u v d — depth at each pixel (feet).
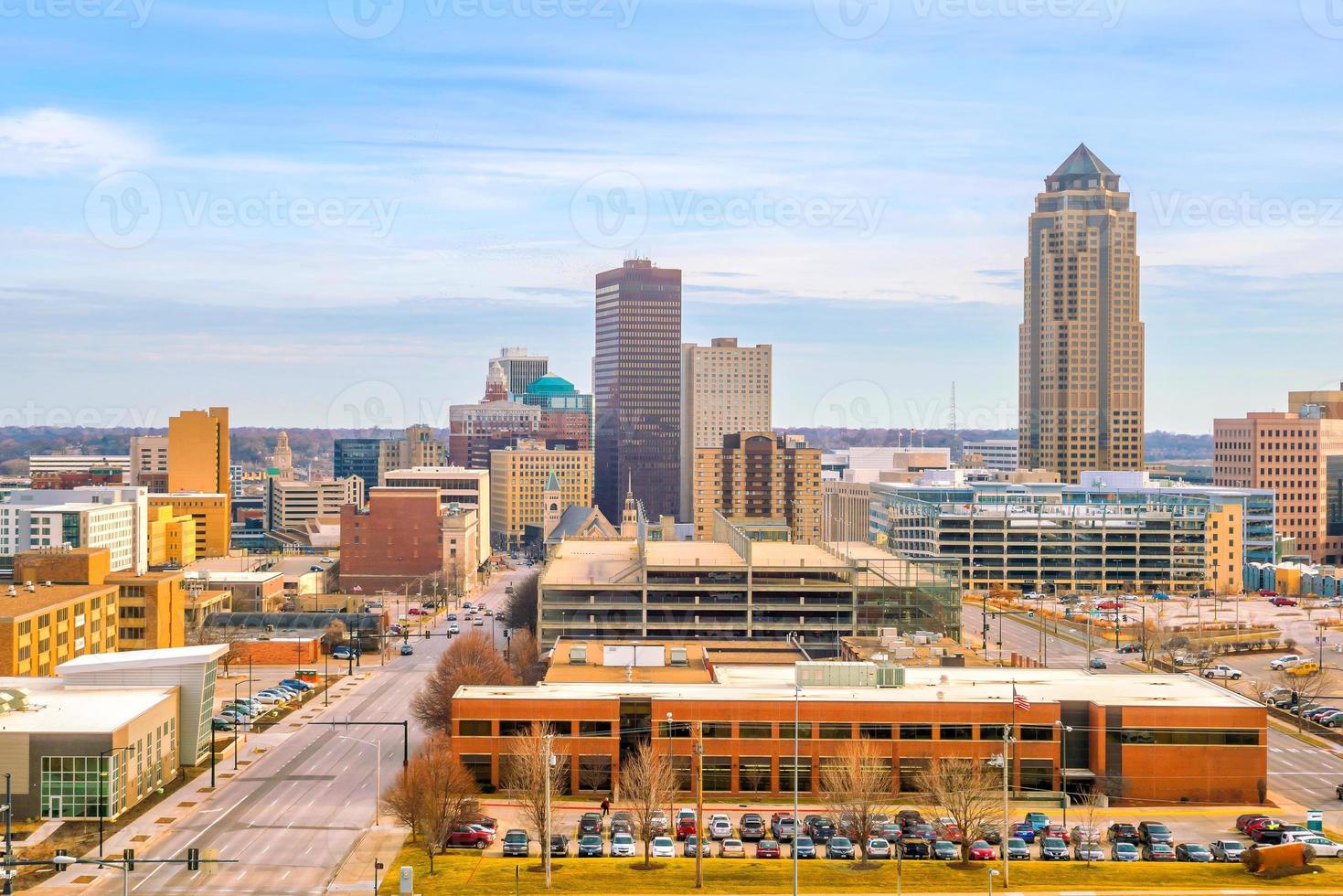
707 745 598.34
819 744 596.29
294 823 558.15
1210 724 589.73
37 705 611.47
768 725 597.93
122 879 484.33
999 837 526.98
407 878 461.78
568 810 576.61
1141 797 589.32
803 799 592.19
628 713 602.85
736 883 472.85
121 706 611.47
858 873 484.33
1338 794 606.55
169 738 632.79
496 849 524.93
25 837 538.47
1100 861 502.38
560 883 472.85
